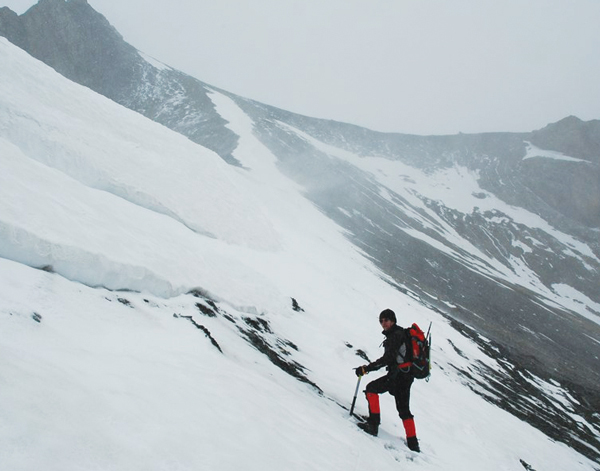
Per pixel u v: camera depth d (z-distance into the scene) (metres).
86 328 4.16
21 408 2.24
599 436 20.80
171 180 14.70
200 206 15.05
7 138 10.14
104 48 140.62
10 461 1.88
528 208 133.88
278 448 3.33
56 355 3.15
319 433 4.29
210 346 5.26
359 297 19.77
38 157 10.45
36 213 5.20
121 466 2.25
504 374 23.38
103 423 2.51
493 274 80.81
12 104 10.79
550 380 27.58
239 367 5.15
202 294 7.91
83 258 5.13
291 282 15.38
